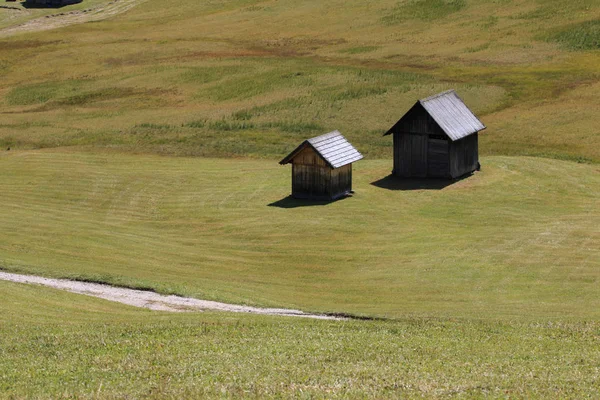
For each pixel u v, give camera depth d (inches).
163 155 4148.6
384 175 3582.7
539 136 4266.7
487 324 1720.0
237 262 2500.0
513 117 4633.4
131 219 3070.9
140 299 1990.7
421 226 2822.3
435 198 3201.3
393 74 5595.5
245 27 7450.8
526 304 1985.7
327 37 6879.9
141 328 1587.1
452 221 2888.8
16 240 2571.4
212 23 7755.9
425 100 3459.6
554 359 1387.8
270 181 3501.5
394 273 2313.0
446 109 3508.9
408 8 7367.1
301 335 1535.4
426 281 2220.7
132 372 1252.5
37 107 5428.2
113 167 3826.3
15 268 2197.3
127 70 6210.6
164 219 3061.0
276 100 5196.9
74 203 3275.1
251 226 2893.7
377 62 6043.3
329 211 3034.0
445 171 3457.2
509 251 2438.5
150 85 5777.6
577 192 3270.2
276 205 3144.7
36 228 2768.2
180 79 5866.1
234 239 2768.2
